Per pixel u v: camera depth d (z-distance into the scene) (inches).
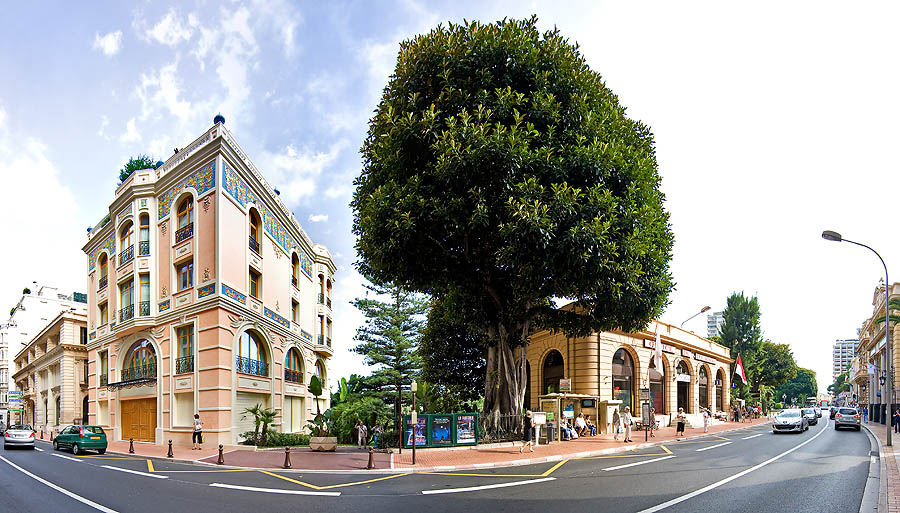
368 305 1679.4
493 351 964.0
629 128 860.6
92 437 901.2
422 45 784.3
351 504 417.7
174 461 756.6
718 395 1955.0
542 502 413.1
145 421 1101.1
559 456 732.0
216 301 948.0
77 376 1758.1
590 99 798.5
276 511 394.0
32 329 2571.4
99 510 401.7
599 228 674.8
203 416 948.6
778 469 588.7
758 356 2662.4
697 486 477.4
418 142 754.2
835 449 820.6
